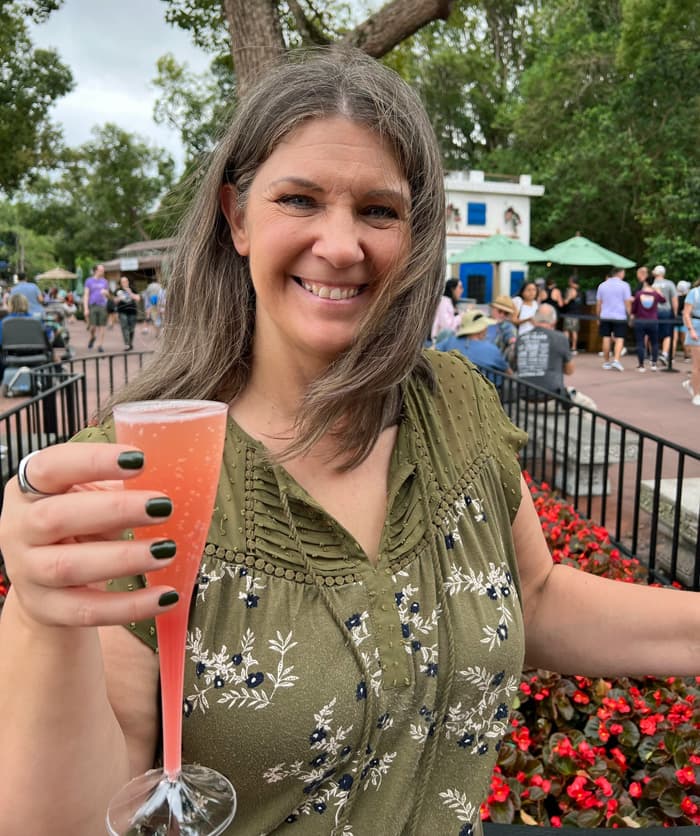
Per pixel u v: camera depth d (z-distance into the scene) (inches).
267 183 40.5
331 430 44.4
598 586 54.8
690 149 890.7
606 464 179.3
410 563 44.1
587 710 107.3
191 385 45.3
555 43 1084.5
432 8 180.9
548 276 981.8
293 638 39.4
